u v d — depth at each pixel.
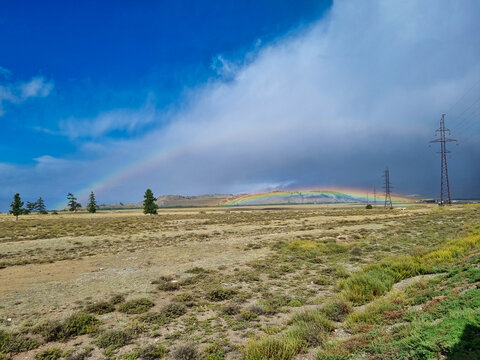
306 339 8.84
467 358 5.35
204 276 17.98
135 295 14.39
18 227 56.75
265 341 8.36
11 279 18.08
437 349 6.04
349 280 14.38
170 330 10.24
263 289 14.93
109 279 17.80
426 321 7.73
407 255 19.59
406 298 10.95
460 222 41.72
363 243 28.00
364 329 8.85
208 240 35.72
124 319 11.28
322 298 13.20
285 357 7.81
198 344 9.14
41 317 11.58
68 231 48.97
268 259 22.52
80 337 9.78
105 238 39.31
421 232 34.53
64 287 16.06
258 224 57.34
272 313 11.60
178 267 20.95
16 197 88.19
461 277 11.24
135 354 8.45
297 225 52.88
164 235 41.53
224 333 9.91
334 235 36.22
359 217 68.00
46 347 9.10
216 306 12.64
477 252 16.41
